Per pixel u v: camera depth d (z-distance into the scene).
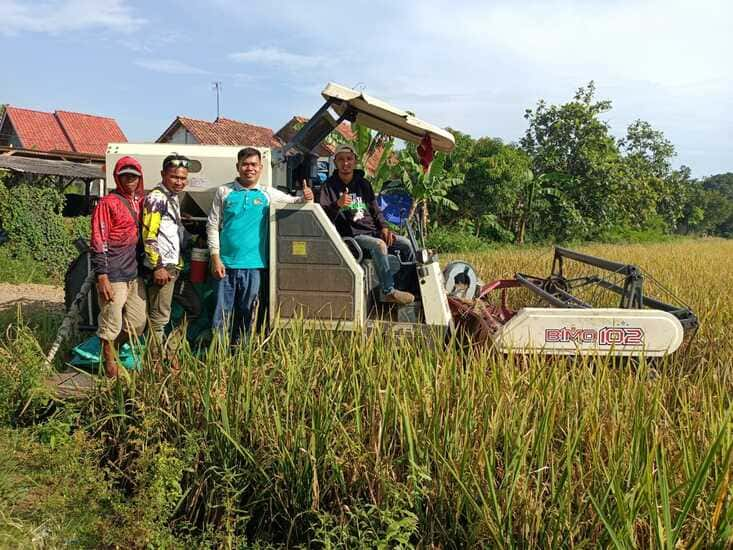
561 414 3.56
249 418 3.77
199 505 3.80
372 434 3.53
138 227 4.95
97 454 4.10
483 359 4.07
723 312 7.11
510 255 16.25
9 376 4.58
